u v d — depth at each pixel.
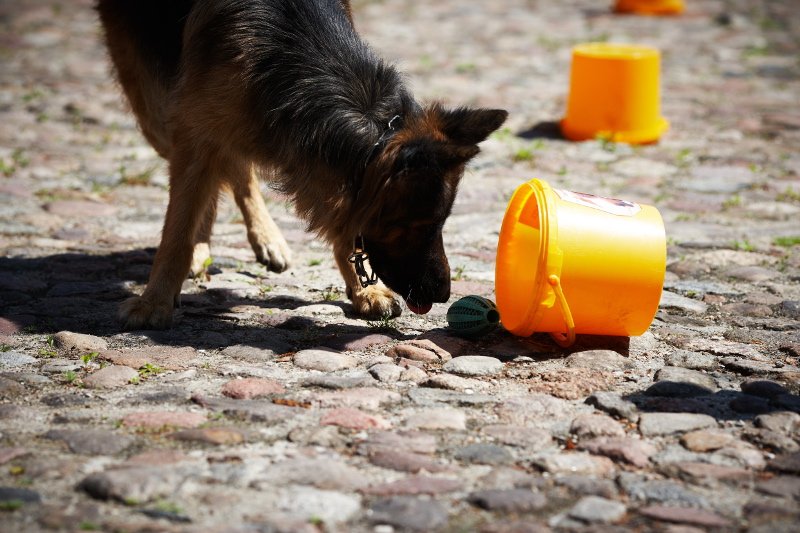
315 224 4.70
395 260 4.59
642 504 3.17
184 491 3.18
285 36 4.74
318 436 3.62
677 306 5.43
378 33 14.56
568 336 4.57
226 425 3.73
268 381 4.20
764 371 4.38
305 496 3.15
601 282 4.51
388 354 4.63
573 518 3.07
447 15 16.30
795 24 15.70
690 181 8.12
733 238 6.70
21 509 3.03
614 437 3.68
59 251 6.34
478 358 4.54
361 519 3.04
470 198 7.69
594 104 9.29
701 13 16.61
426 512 3.07
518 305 4.94
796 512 3.10
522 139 9.46
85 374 4.29
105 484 3.14
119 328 4.98
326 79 4.61
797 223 7.04
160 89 5.70
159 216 7.23
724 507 3.15
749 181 8.11
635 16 16.33
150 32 5.69
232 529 2.92
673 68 12.61
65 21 15.46
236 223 7.26
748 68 12.63
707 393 4.14
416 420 3.81
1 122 9.70
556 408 3.96
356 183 4.48
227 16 4.81
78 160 8.58
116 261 6.19
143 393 4.07
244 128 4.85
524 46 13.83
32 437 3.59
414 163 4.20
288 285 5.84
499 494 3.18
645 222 4.65
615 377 4.36
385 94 4.63
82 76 11.80
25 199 7.43
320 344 4.80
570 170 8.42
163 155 6.41
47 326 4.98
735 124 9.97
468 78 11.84
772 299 5.52
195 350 4.67
